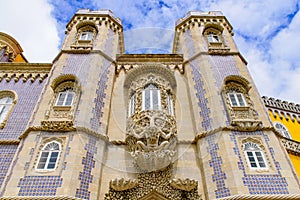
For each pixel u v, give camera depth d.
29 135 11.27
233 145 11.09
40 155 10.70
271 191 9.60
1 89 15.91
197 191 10.33
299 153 14.91
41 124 11.62
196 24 20.06
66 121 11.61
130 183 10.23
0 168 11.36
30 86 16.19
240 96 13.78
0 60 21.41
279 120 18.62
